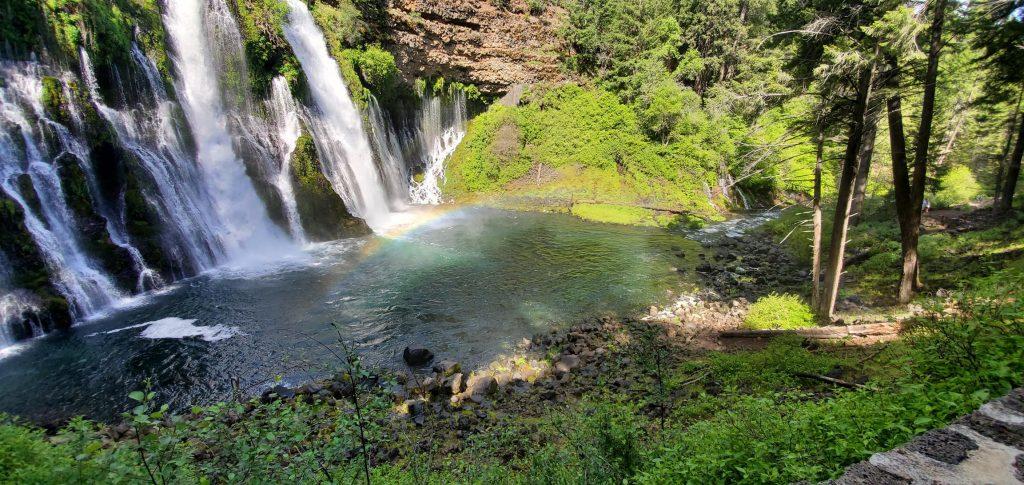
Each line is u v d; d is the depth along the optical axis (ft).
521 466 24.61
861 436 15.55
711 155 112.78
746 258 76.28
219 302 55.57
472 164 120.06
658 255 77.25
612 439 19.54
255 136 79.61
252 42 80.12
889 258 61.21
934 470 11.18
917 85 41.75
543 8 135.23
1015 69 51.16
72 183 53.93
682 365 38.91
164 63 69.51
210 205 71.00
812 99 50.65
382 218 99.04
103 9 61.98
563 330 50.03
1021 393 13.55
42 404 36.40
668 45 123.03
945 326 20.93
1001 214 79.71
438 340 47.65
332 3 103.50
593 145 122.21
